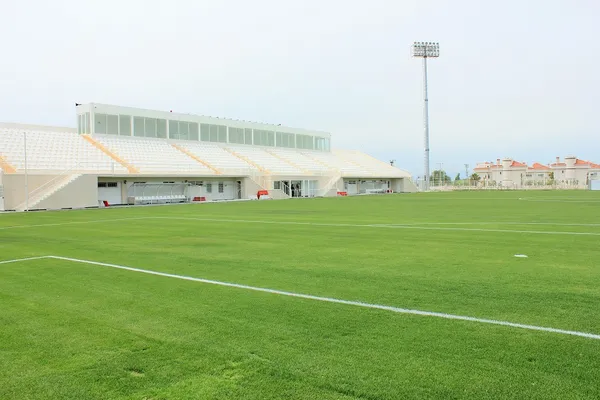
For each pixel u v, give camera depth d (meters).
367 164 68.12
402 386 3.48
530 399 3.26
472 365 3.84
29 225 17.72
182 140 49.00
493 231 13.86
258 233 13.97
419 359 3.98
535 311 5.36
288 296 6.17
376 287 6.64
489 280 7.05
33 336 4.74
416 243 11.34
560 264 8.34
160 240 12.45
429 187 71.00
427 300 5.89
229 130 54.19
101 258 9.55
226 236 13.23
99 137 41.91
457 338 4.48
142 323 5.11
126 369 3.89
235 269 8.15
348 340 4.46
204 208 29.41
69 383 3.65
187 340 4.54
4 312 5.63
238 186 46.25
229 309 5.59
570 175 86.56
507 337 4.49
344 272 7.77
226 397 3.36
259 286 6.79
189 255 9.78
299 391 3.43
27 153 34.69
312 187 53.25
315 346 4.32
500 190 69.12
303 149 64.31
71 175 32.16
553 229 14.30
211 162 46.56
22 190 29.92
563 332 4.62
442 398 3.29
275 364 3.92
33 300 6.18
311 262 8.77
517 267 8.08
